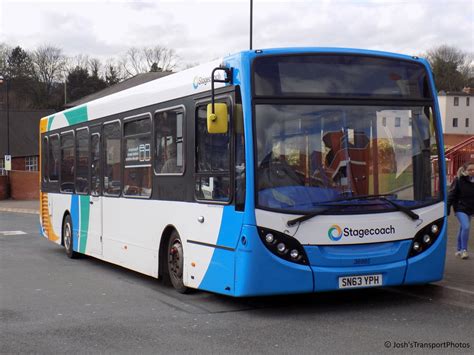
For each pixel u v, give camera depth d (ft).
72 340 21.85
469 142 71.05
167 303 27.91
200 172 27.12
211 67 26.55
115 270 39.24
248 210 23.61
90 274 37.58
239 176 24.13
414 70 26.30
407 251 25.27
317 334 21.99
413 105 26.02
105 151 38.45
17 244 56.03
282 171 23.98
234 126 24.52
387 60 25.82
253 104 24.02
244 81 24.17
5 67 309.01
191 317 25.04
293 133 24.29
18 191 151.53
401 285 27.43
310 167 24.29
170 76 30.76
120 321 24.66
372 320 23.95
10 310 27.12
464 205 35.06
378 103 25.38
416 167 25.77
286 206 23.81
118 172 36.35
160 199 30.96
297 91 24.56
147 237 32.42
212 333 22.40
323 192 24.25
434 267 25.84
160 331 22.86
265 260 23.50
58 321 24.89
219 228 25.44
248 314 25.39
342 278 24.26
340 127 24.79
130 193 34.68
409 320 23.84
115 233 36.65
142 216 32.99
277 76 24.44
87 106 41.70
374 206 24.73
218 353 19.85
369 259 24.52
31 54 315.99
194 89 27.78
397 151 25.48
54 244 55.98
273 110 24.20
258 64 24.35
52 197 49.39
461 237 35.24
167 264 31.17
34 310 27.07
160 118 31.14
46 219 51.31
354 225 24.38
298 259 23.80
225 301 28.04
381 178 25.07
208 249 26.30
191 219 27.81
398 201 25.25
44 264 42.32
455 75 324.80
